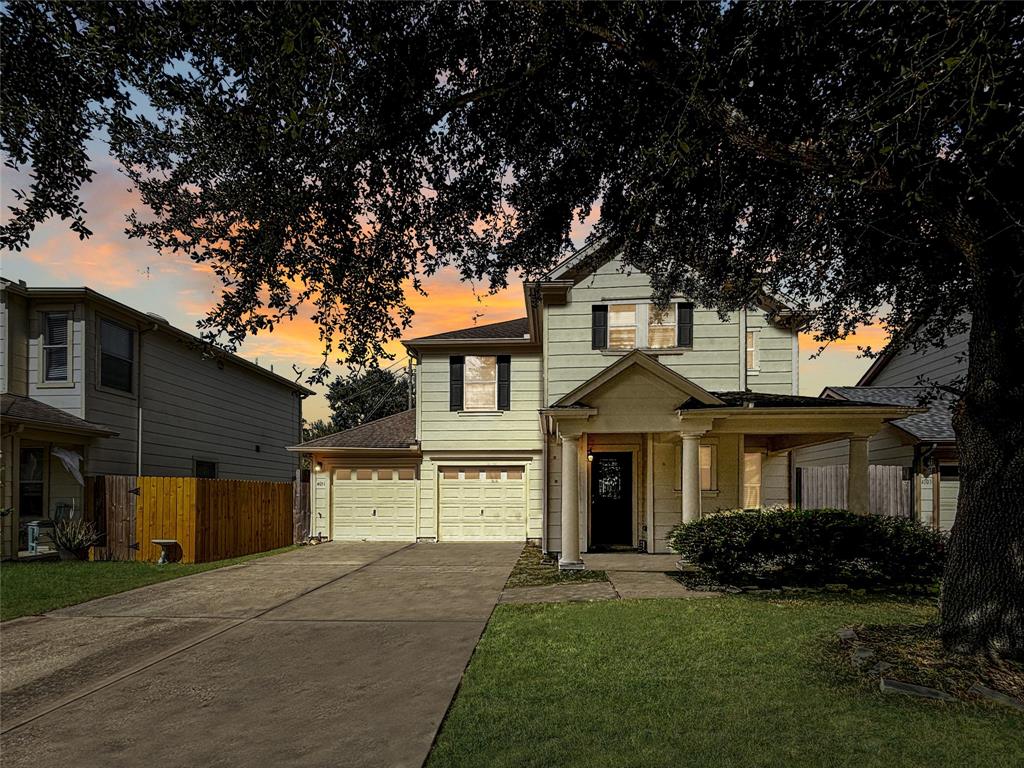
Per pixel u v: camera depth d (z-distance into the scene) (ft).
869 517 31.89
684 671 17.79
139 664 20.27
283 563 43.16
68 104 15.60
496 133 21.11
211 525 45.47
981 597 17.62
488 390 58.18
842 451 59.21
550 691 16.58
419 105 18.20
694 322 47.06
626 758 12.73
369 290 21.76
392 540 58.23
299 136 14.55
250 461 72.49
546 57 17.80
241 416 70.44
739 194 22.36
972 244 16.81
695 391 37.50
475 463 58.13
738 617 23.99
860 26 14.88
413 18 16.90
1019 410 17.46
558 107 20.26
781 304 30.99
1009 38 13.08
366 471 58.95
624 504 47.91
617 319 47.75
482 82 19.19
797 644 20.08
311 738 14.42
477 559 44.75
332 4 13.55
